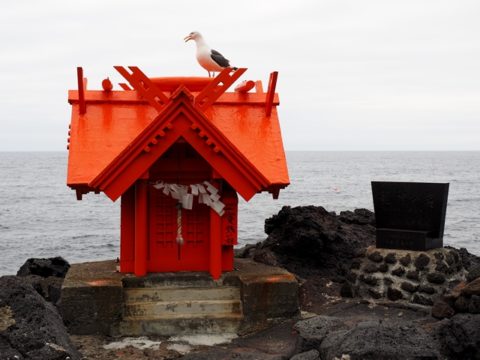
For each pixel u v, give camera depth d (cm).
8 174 14888
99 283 1013
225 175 1001
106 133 1095
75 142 1076
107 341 987
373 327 782
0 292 806
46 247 3719
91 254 3488
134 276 1068
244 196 1008
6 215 5578
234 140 1114
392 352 726
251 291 1036
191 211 1104
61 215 5597
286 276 1073
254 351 927
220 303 1052
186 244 1106
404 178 12075
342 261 1337
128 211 1094
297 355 812
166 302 1048
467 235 3806
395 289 1097
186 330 1025
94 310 1002
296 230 1341
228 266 1109
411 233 1108
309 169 17162
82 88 1091
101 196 8238
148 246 1096
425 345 746
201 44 1237
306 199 6919
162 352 930
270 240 1385
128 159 966
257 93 1186
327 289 1221
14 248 3678
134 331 1014
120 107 1138
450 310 967
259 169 1073
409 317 1023
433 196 1097
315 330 859
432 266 1081
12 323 769
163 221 1098
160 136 970
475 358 786
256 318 1038
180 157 1078
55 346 745
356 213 1595
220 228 1078
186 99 965
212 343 988
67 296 995
